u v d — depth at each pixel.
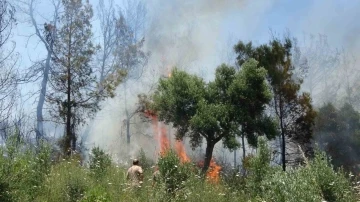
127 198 10.54
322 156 9.09
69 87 26.56
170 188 10.73
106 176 12.64
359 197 9.10
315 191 8.16
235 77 22.91
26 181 9.93
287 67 23.84
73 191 10.62
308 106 23.19
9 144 9.48
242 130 21.95
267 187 9.09
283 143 22.39
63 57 26.95
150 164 18.19
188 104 22.72
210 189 11.28
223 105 21.95
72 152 20.08
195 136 22.59
